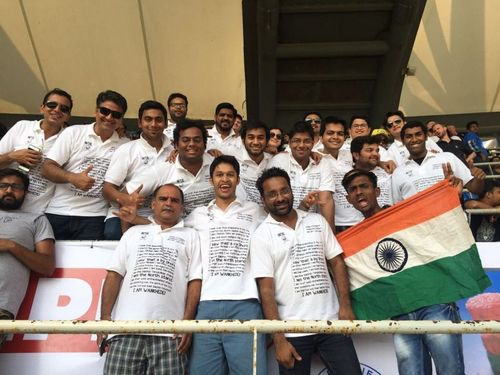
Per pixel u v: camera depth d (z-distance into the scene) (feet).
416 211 9.61
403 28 23.40
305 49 24.94
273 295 8.82
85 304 10.07
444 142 17.93
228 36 32.78
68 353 9.39
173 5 30.91
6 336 9.45
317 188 12.10
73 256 10.55
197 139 10.78
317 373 9.09
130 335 8.29
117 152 11.50
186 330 6.42
